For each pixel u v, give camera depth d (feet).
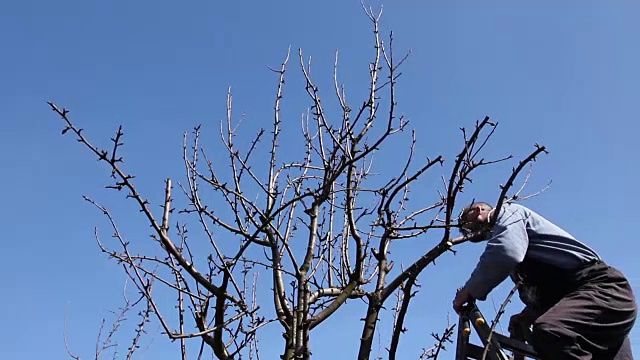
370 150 14.93
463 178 13.91
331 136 16.05
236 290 15.47
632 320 14.25
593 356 13.89
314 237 15.78
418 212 16.55
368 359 14.08
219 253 15.03
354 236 15.34
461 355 14.35
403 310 13.84
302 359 14.26
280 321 15.33
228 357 15.08
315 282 15.92
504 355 14.07
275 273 15.52
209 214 16.10
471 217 15.31
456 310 14.80
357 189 15.35
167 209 15.90
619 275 14.58
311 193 15.08
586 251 14.69
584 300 14.05
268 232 16.07
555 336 13.46
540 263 14.73
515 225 14.56
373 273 16.85
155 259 16.07
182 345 16.34
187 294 15.75
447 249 13.94
